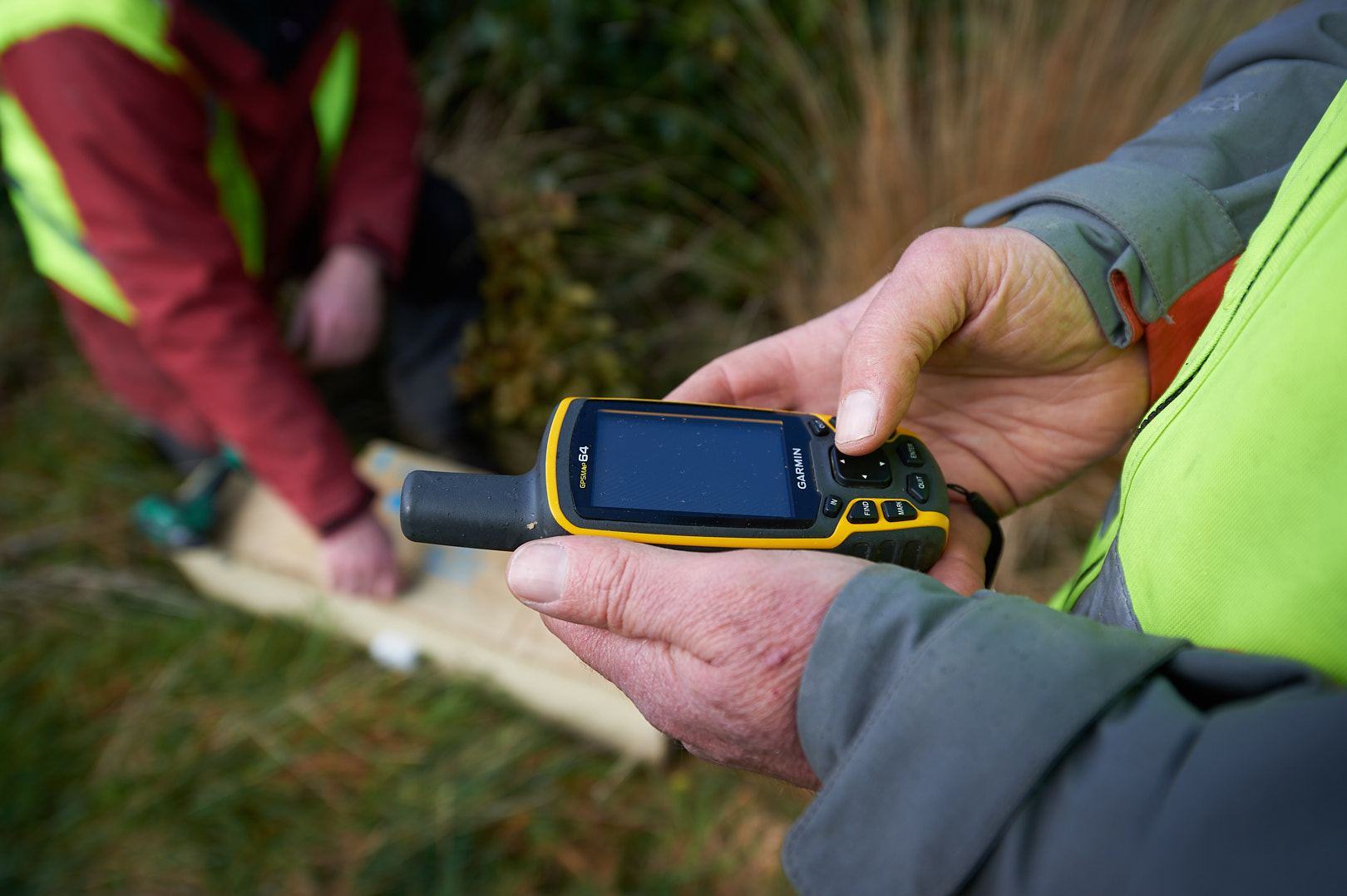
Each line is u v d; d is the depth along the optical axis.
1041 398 0.81
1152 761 0.38
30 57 1.25
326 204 1.72
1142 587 0.52
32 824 1.53
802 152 2.07
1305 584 0.40
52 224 1.47
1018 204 0.76
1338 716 0.33
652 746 1.52
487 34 2.14
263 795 1.54
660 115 2.14
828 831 0.46
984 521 0.79
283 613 1.73
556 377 1.90
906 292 0.69
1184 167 0.69
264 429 1.40
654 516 0.70
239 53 1.38
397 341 1.89
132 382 1.69
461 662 1.61
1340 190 0.41
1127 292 0.69
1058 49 1.66
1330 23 0.67
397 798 1.54
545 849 1.50
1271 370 0.42
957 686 0.43
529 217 1.95
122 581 1.82
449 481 0.71
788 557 0.57
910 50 1.89
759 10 1.97
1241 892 0.34
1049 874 0.40
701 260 2.11
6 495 1.95
